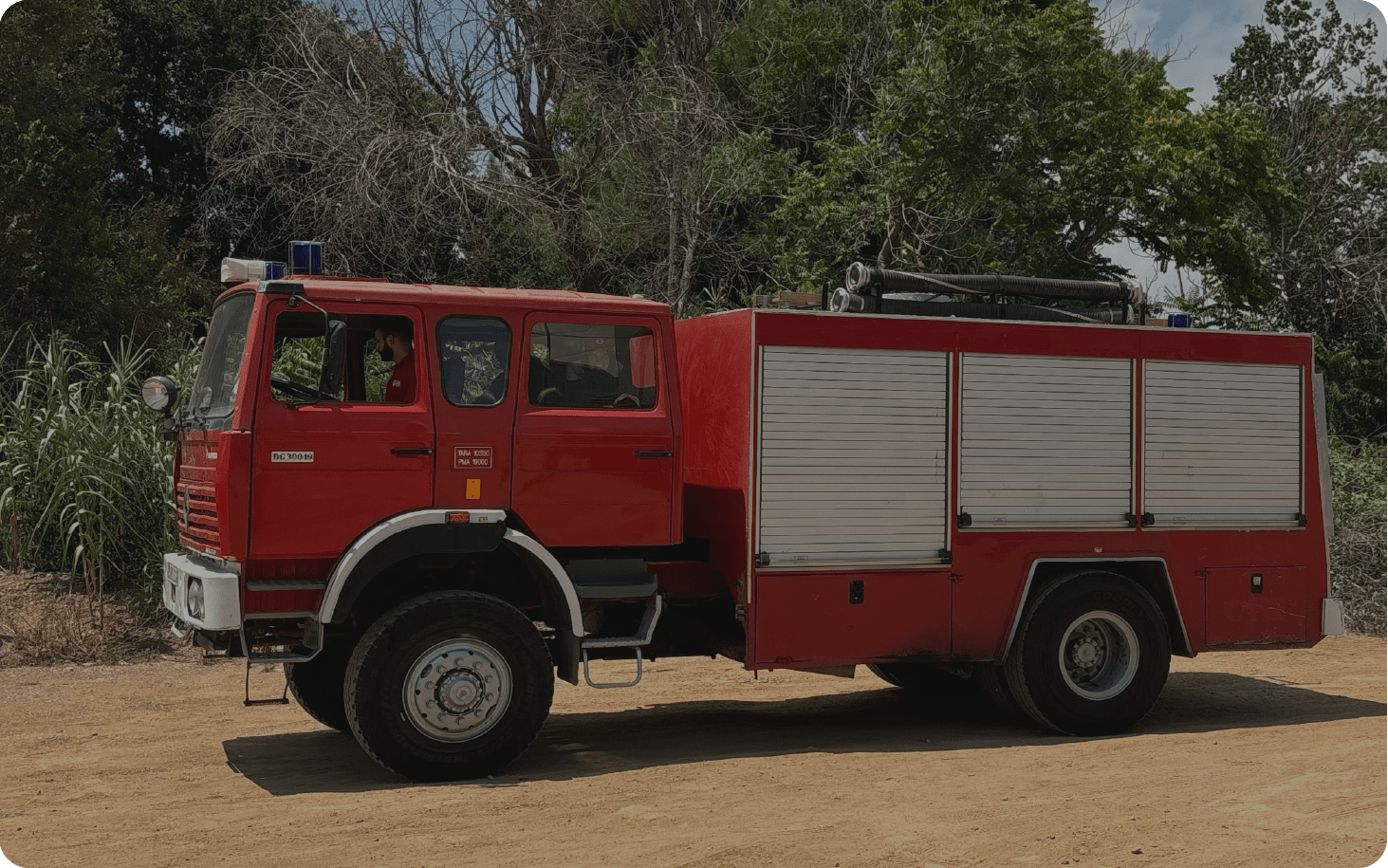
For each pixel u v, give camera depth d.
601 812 6.27
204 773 7.20
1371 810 6.28
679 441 7.52
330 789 6.80
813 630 7.86
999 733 8.53
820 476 7.88
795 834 5.85
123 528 11.80
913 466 8.12
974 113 19.70
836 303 8.53
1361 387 28.56
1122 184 21.61
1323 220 30.19
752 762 7.50
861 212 20.64
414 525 6.86
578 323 7.39
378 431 6.90
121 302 17.73
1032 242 21.73
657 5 21.83
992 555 8.28
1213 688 10.47
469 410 7.10
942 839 5.77
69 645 10.52
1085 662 8.51
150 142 27.88
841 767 7.32
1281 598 9.02
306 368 7.16
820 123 26.97
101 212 20.92
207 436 7.00
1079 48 20.62
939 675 9.96
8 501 11.73
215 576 6.60
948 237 20.95
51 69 17.89
